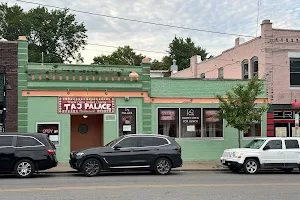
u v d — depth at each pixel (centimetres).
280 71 2402
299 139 1794
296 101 2403
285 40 2427
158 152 1631
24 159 1511
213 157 2262
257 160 1742
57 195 1070
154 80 2205
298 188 1240
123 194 1093
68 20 4512
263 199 1041
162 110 2206
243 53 2719
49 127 2031
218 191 1164
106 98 2111
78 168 1555
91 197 1041
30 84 2008
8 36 4334
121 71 2144
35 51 4266
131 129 2145
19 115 1988
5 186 1242
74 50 4619
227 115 2003
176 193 1119
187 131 2238
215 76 3216
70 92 2059
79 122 2225
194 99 2255
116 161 1582
